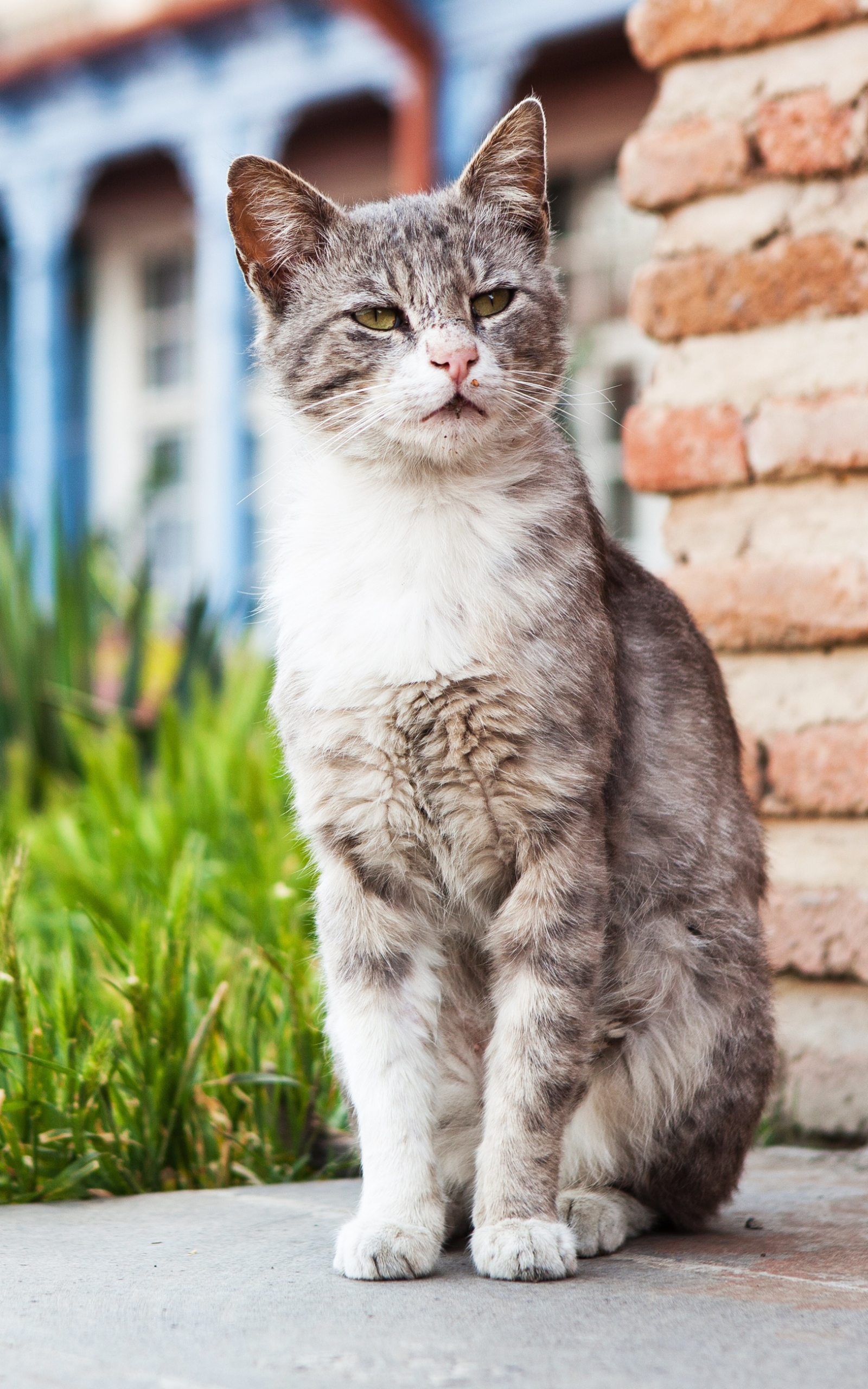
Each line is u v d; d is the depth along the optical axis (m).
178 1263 2.17
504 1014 2.32
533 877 2.35
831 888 3.18
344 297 2.67
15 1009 2.90
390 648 2.38
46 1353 1.76
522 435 2.60
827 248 3.22
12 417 13.43
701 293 3.37
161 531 12.63
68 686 5.76
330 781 2.44
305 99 10.26
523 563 2.44
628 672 2.61
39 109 11.62
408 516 2.51
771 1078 2.64
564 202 10.10
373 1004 2.41
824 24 3.23
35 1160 2.66
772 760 3.25
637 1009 2.53
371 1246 2.11
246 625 6.88
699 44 3.38
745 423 3.30
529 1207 2.20
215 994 3.04
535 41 8.95
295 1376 1.66
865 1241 2.34
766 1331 1.81
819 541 3.23
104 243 13.02
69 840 4.25
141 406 12.92
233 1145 2.87
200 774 4.64
